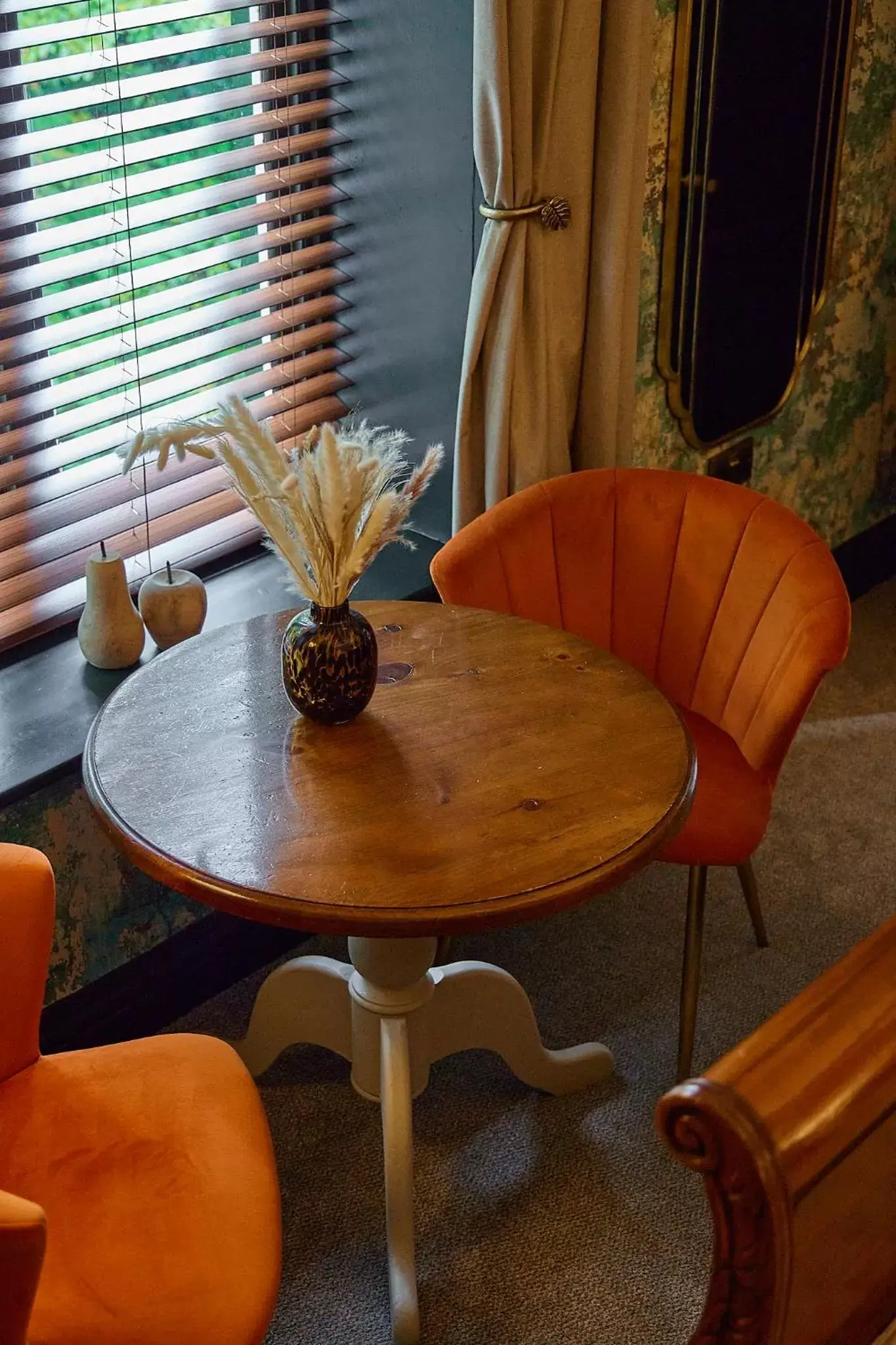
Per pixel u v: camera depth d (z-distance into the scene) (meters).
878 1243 0.92
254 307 2.38
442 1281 1.71
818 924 2.37
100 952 2.07
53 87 2.13
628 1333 1.64
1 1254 0.91
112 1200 1.25
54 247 2.04
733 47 2.50
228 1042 2.10
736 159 2.61
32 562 2.17
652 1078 2.03
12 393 2.08
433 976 1.84
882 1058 0.79
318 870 1.39
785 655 1.92
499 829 1.46
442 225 2.35
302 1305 1.68
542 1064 1.95
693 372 2.74
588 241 2.27
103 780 1.54
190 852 1.42
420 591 2.41
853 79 2.90
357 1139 1.93
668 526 2.11
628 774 1.56
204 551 2.44
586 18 2.08
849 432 3.39
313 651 1.58
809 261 2.95
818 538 2.00
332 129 2.43
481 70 2.03
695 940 1.93
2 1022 1.38
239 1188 1.27
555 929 2.35
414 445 2.58
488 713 1.69
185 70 2.16
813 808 2.69
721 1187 0.74
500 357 2.23
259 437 1.50
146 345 2.21
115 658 2.12
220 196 2.27
